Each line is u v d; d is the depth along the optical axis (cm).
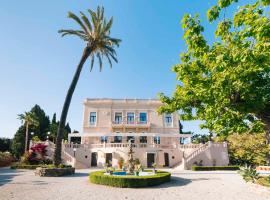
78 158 3959
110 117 4588
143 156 3847
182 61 1089
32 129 6812
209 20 739
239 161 4294
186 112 1226
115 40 2855
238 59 672
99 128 4516
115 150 3847
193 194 1356
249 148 3575
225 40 856
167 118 4641
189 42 832
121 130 4528
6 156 4397
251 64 816
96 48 2859
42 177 2222
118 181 1642
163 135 4022
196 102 1166
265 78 955
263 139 3325
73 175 2423
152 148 3900
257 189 1427
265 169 2911
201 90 1005
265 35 562
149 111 4647
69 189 1509
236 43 800
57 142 2520
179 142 4456
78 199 1191
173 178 2206
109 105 4650
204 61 974
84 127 4503
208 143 3847
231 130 1044
